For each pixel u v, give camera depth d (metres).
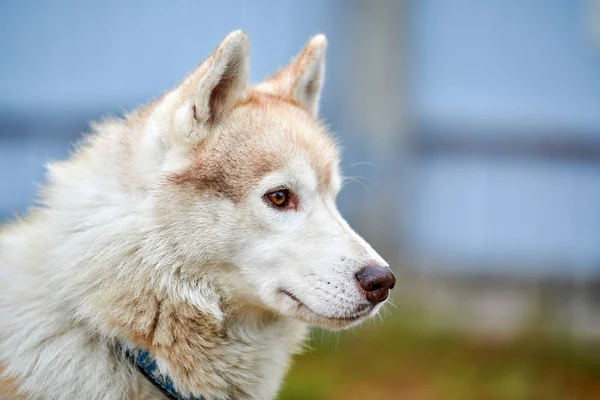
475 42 10.30
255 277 4.35
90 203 4.36
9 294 4.39
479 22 10.30
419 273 9.73
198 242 4.29
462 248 10.28
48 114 9.91
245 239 4.33
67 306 4.27
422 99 10.35
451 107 10.36
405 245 10.00
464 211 10.35
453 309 8.80
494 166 10.36
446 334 8.28
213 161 4.35
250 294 4.39
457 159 10.37
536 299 8.95
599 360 7.89
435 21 10.28
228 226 4.30
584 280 9.76
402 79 9.98
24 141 9.93
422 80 10.34
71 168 4.61
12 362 4.25
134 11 9.93
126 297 4.22
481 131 10.35
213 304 4.35
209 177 4.32
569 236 10.33
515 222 10.34
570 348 7.99
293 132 4.59
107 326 4.21
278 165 4.42
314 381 7.33
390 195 9.84
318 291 4.30
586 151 10.34
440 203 10.34
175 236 4.27
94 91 9.95
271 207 4.39
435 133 10.36
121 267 4.23
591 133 10.34
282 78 5.31
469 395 7.39
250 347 4.53
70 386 4.20
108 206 4.33
